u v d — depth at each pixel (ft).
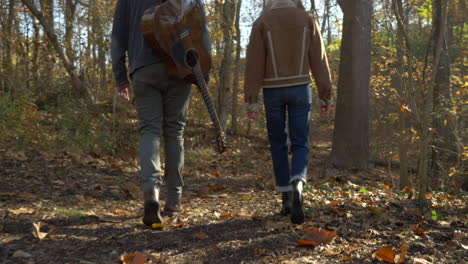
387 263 6.51
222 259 6.40
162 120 8.58
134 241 7.02
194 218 8.96
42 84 29.84
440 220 10.25
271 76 8.91
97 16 28.14
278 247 7.07
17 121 18.03
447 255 7.09
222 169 21.63
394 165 30.99
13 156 14.73
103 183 12.89
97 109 23.80
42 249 6.31
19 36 37.22
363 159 24.77
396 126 35.50
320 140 53.31
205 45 8.03
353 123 24.54
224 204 11.16
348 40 24.61
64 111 20.12
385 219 9.52
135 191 11.63
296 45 8.79
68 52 31.53
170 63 7.79
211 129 39.47
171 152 8.62
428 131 14.24
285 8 8.96
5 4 39.99
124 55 8.29
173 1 7.76
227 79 36.42
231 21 37.14
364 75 24.56
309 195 12.60
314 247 7.12
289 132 9.07
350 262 6.45
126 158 18.10
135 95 8.02
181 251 6.67
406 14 18.04
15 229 7.31
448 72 28.27
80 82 29.43
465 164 22.06
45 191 10.89
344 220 9.36
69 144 17.95
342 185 16.07
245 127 49.06
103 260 6.04
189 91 8.52
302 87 8.87
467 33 45.09
